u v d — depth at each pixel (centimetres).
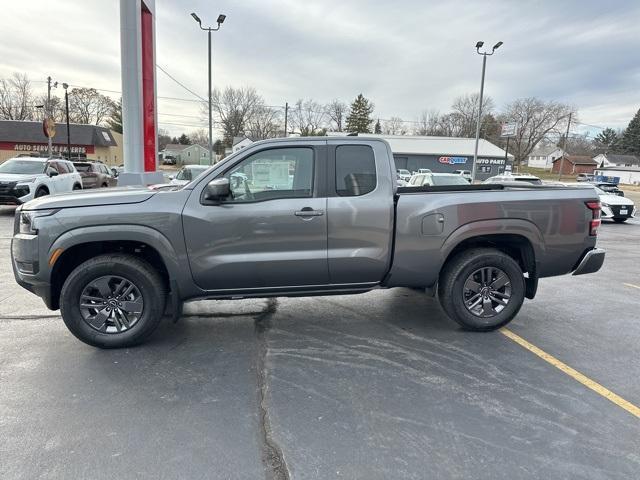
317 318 512
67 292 400
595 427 304
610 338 466
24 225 402
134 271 408
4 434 286
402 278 452
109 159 6128
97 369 379
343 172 431
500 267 462
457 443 283
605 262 909
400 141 5991
